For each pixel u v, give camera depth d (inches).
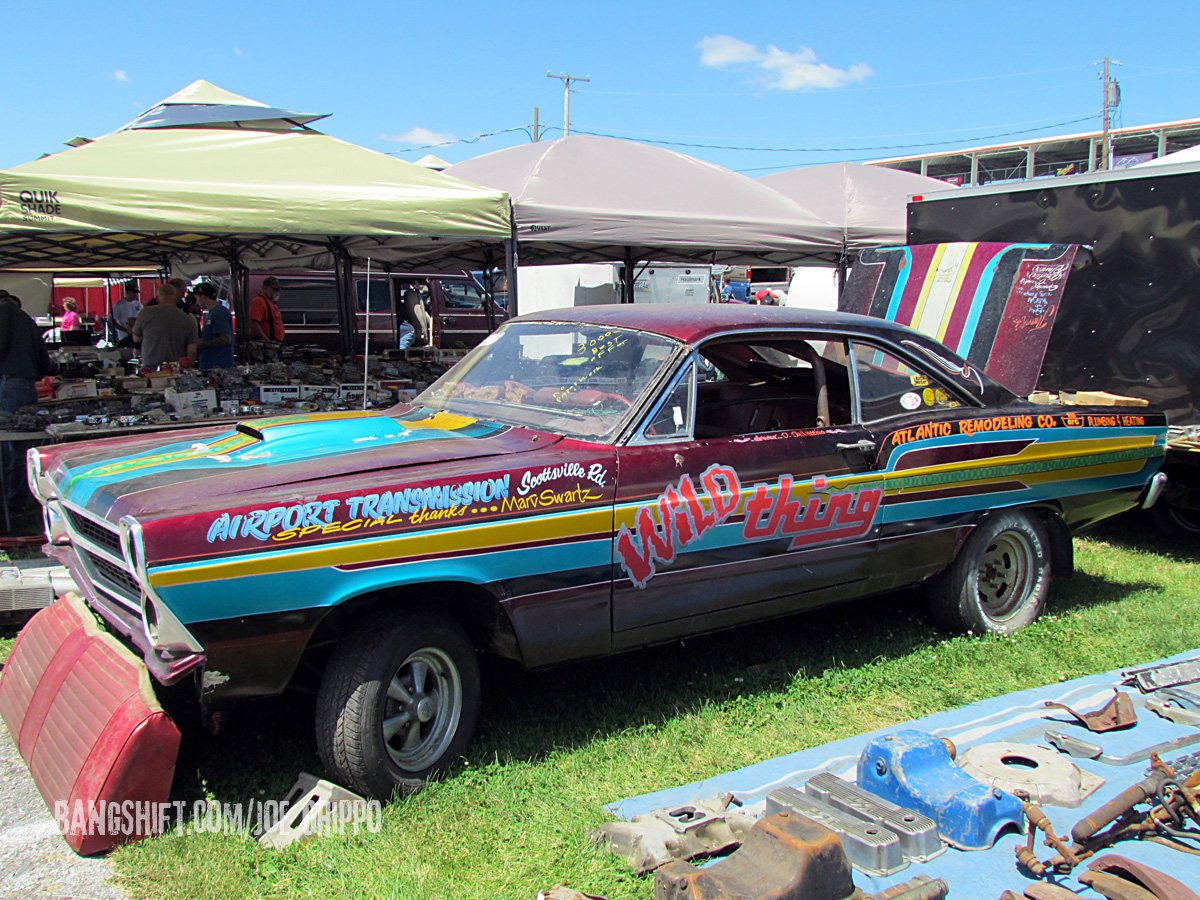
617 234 331.3
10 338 284.8
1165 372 253.0
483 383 159.2
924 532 165.2
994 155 1363.2
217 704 107.5
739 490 140.8
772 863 86.4
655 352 142.4
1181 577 231.0
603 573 129.6
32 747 118.3
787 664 165.9
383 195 242.2
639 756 130.9
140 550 98.7
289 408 269.1
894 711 149.1
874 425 159.3
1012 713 136.9
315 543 108.0
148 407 257.0
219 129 266.5
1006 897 89.4
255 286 587.5
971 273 266.5
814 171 480.1
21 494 289.1
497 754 126.4
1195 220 243.1
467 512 118.1
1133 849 98.8
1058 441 180.2
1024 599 186.7
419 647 117.3
